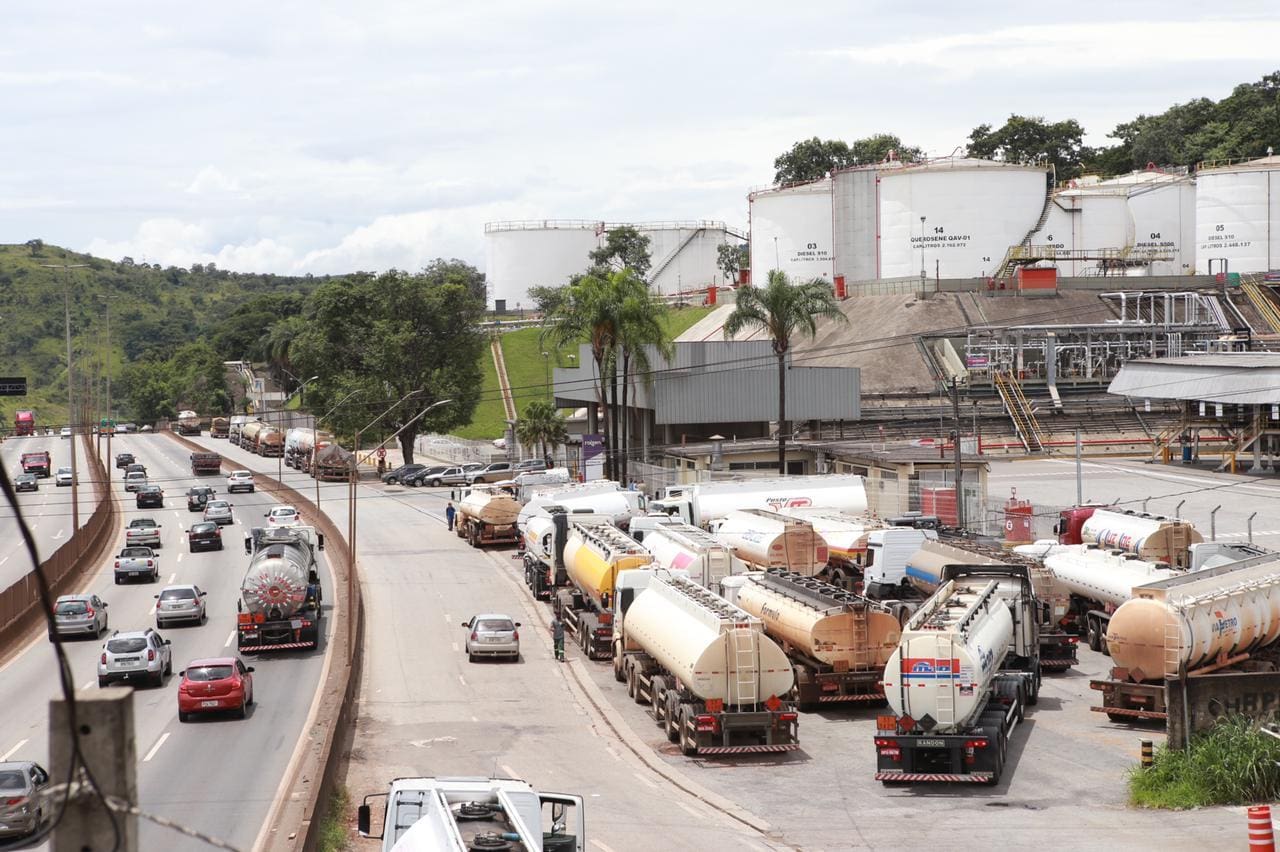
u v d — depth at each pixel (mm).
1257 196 164500
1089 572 48094
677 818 29359
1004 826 28297
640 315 88812
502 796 18047
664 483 93625
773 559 53812
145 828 27109
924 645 32125
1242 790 29469
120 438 190625
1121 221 169375
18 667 50156
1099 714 38875
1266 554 47094
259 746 36000
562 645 51031
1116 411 123688
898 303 152500
